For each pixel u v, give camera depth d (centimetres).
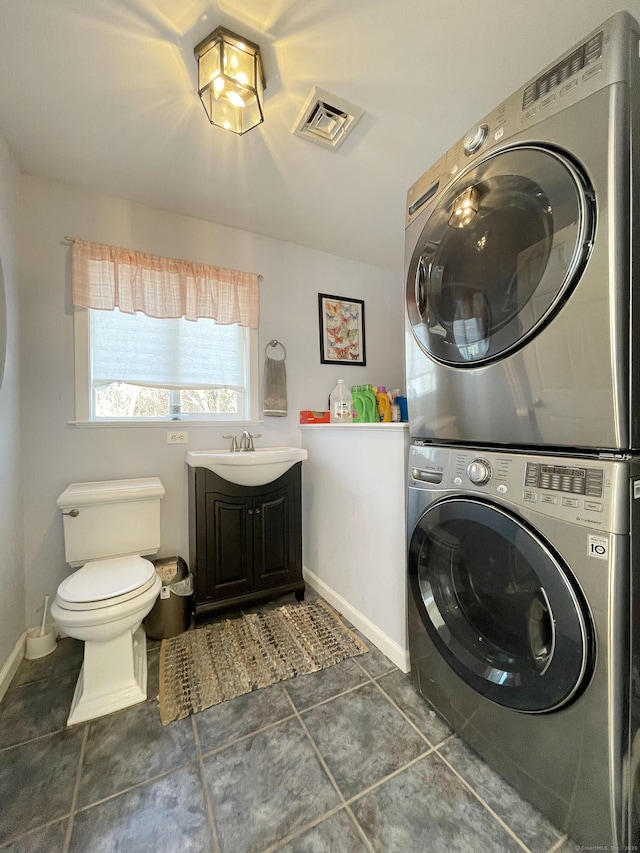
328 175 183
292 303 252
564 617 80
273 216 219
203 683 141
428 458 123
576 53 81
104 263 193
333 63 125
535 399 89
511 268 94
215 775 105
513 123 93
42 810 95
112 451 197
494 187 97
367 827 91
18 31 113
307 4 106
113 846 87
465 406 109
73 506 165
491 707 102
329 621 184
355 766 107
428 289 122
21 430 174
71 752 112
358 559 178
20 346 173
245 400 237
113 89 134
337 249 261
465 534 110
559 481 83
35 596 177
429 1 106
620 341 73
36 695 137
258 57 121
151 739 117
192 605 187
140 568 153
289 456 204
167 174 181
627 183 73
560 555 81
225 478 192
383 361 291
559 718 84
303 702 132
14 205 167
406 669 147
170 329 216
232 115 136
